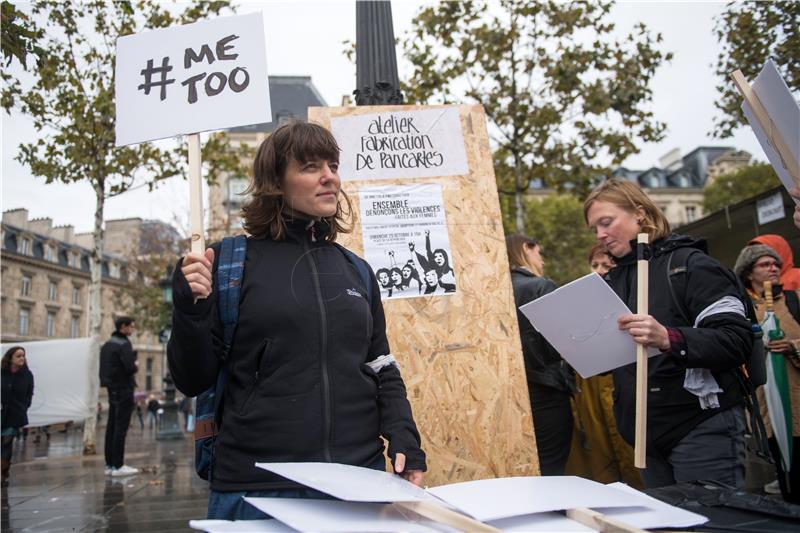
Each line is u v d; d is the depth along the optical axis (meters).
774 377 3.69
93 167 10.52
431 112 2.88
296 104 37.62
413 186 2.78
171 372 1.44
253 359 1.45
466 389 2.57
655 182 56.06
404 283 2.66
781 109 1.67
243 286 1.53
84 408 12.82
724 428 2.00
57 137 10.20
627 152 10.68
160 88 1.80
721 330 1.91
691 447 2.02
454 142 2.86
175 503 5.37
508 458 2.52
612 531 0.96
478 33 10.44
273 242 1.63
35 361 12.84
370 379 1.58
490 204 2.82
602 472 3.54
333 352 1.49
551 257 29.30
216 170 12.80
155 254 27.44
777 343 3.65
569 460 3.62
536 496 1.13
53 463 9.20
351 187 2.73
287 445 1.38
